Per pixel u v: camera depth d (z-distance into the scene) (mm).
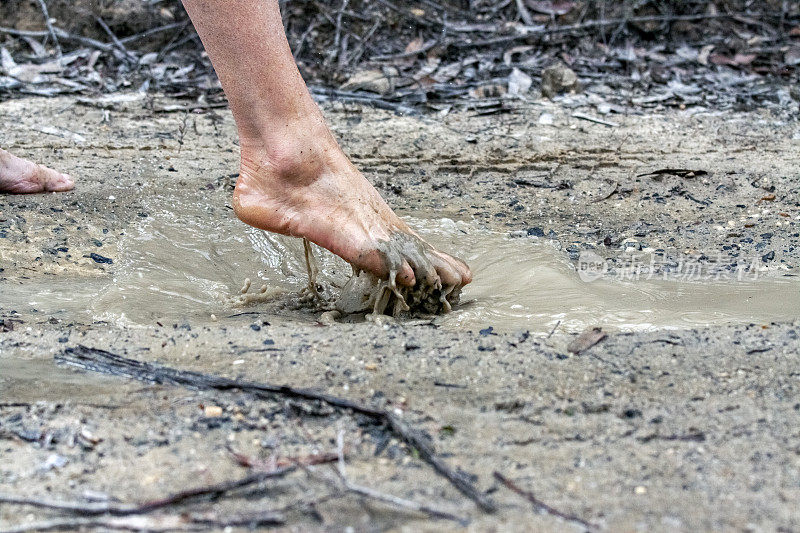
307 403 1903
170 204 3459
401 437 1784
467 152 4160
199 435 1797
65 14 5590
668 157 4094
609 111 4766
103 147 4090
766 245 3188
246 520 1520
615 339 2264
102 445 1757
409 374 2076
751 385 2004
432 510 1544
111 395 1977
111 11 5570
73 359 2166
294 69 2490
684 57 5605
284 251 3105
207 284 2869
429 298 2562
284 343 2254
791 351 2176
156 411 1895
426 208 3551
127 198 3486
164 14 5633
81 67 5316
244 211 2578
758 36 5836
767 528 1502
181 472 1665
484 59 5523
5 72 5203
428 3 5910
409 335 2295
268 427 1827
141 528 1501
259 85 2439
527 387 2008
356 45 5598
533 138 4344
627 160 4066
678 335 2291
